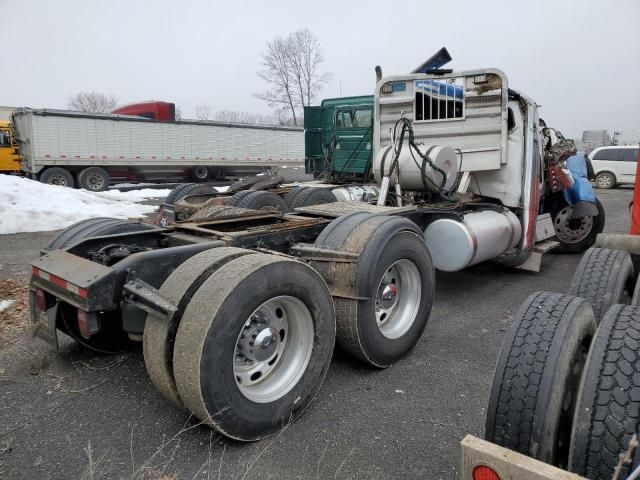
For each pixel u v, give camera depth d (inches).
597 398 69.1
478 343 172.9
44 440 113.3
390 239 143.9
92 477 96.3
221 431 104.0
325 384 141.3
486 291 236.1
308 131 450.3
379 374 147.9
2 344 165.3
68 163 790.5
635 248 156.9
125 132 840.3
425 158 205.9
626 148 831.1
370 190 327.9
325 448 111.0
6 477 100.8
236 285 103.3
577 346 85.3
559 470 61.7
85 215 485.1
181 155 908.0
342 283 138.1
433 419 123.6
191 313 102.1
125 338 157.5
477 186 245.9
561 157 280.7
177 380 102.3
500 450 66.1
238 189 303.0
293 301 117.6
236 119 2306.8
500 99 223.9
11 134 794.2
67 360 154.3
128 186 891.4
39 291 126.9
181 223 165.2
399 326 155.6
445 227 200.7
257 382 115.1
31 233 413.4
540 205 296.4
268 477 101.3
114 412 125.0
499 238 218.2
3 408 126.8
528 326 85.7
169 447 110.7
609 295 125.1
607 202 647.8
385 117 251.6
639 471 58.6
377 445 112.5
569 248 318.7
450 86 235.1
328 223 167.0
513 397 79.9
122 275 115.5
